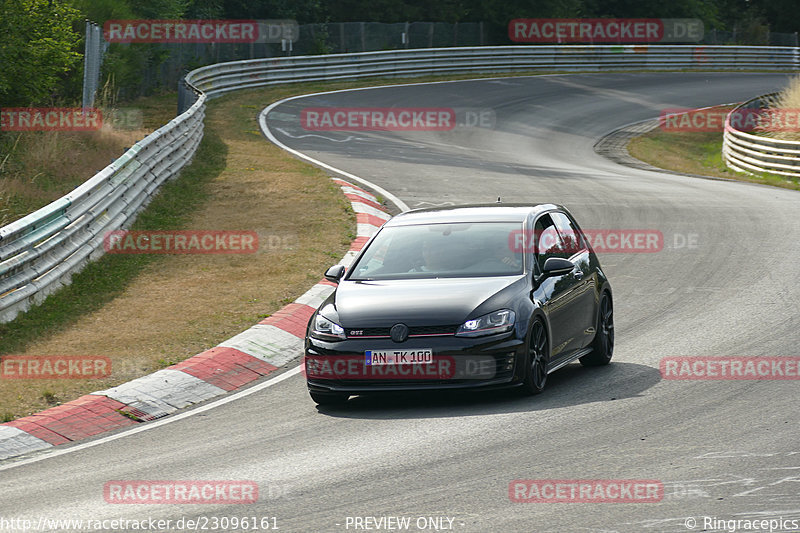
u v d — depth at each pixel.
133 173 66.69
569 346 34.66
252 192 77.44
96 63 97.69
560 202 78.31
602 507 21.16
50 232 49.53
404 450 26.81
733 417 28.06
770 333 39.28
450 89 170.88
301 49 182.88
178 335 42.84
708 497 21.41
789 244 59.28
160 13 156.25
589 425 28.06
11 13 78.44
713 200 80.06
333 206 71.81
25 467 28.50
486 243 34.66
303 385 36.44
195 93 114.94
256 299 48.75
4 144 74.81
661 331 41.41
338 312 32.19
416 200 78.00
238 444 29.05
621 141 141.25
